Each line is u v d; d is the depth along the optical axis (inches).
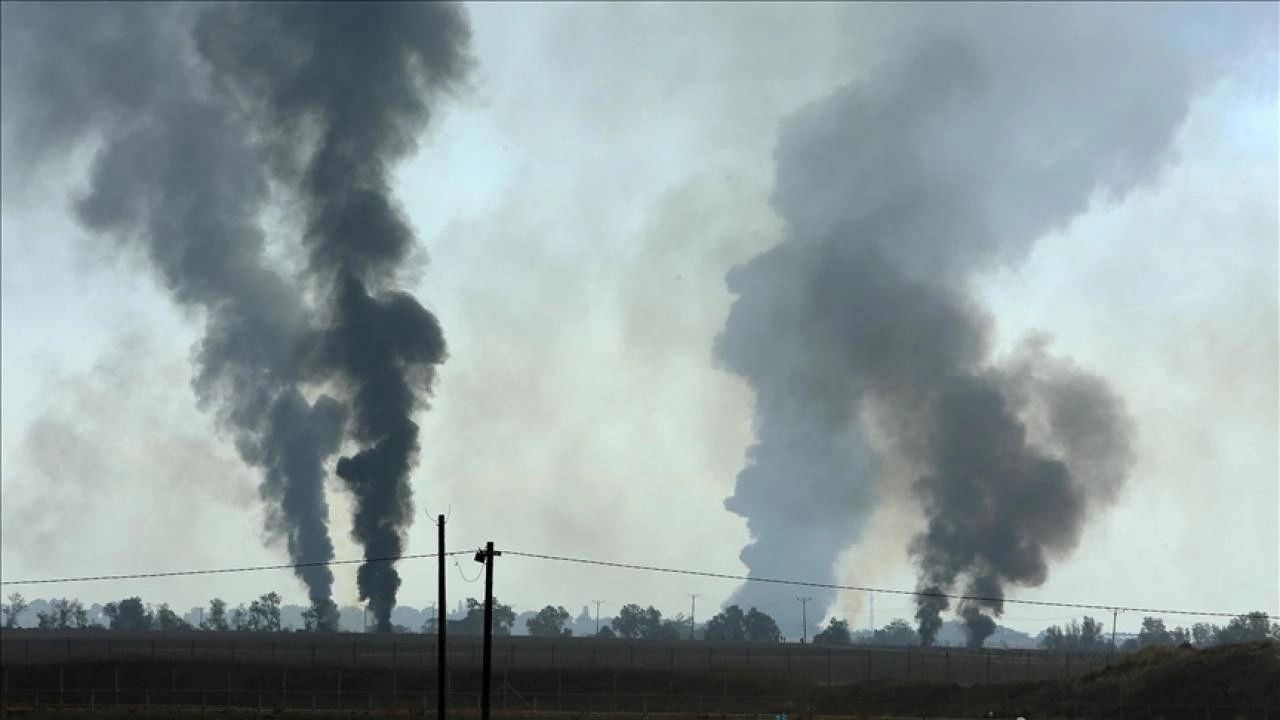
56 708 2623.0
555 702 2827.3
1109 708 2524.6
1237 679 2465.6
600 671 3228.3
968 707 2736.2
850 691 2950.3
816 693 2942.9
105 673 3107.8
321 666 3240.7
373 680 3085.6
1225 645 2689.5
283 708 2709.2
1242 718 2333.9
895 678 3262.8
